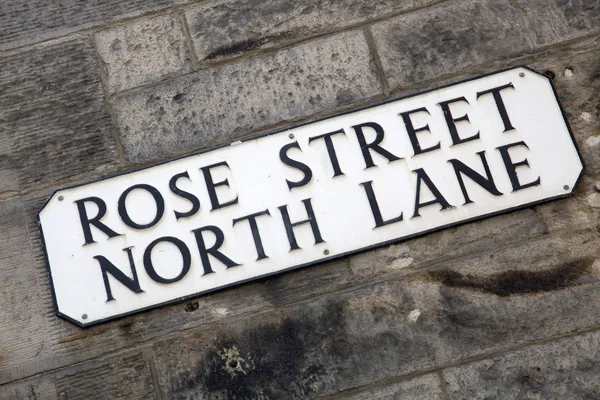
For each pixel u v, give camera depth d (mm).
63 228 2365
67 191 2398
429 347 2273
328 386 2260
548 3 2549
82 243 2352
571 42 2510
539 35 2520
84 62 2568
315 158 2379
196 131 2480
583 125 2432
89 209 2377
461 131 2383
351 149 2379
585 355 2246
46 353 2320
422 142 2377
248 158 2393
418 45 2525
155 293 2309
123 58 2562
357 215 2330
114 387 2293
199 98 2510
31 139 2498
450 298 2307
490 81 2430
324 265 2348
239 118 2484
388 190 2344
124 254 2338
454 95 2418
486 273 2324
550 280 2309
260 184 2369
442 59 2508
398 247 2350
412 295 2316
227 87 2516
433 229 2316
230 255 2322
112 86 2539
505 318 2283
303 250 2316
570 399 2219
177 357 2305
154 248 2336
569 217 2354
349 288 2334
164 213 2361
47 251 2348
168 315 2332
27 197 2449
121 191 2387
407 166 2359
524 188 2338
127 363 2309
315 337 2301
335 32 2551
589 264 2316
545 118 2391
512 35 2523
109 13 2609
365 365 2270
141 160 2465
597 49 2498
